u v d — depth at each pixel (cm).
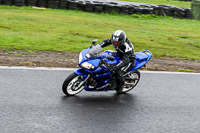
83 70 730
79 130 574
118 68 728
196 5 2367
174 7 2352
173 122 650
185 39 1689
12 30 1419
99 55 728
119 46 738
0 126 562
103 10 2166
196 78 998
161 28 1927
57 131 562
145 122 638
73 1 2114
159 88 868
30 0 2023
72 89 741
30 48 1159
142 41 1511
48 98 720
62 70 948
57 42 1309
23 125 573
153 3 2947
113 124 614
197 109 735
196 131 616
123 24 1891
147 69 1057
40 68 945
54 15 1869
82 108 682
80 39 1411
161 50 1380
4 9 1845
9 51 1087
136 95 802
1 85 770
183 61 1233
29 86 784
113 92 820
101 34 1556
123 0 2836
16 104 666
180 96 819
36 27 1535
